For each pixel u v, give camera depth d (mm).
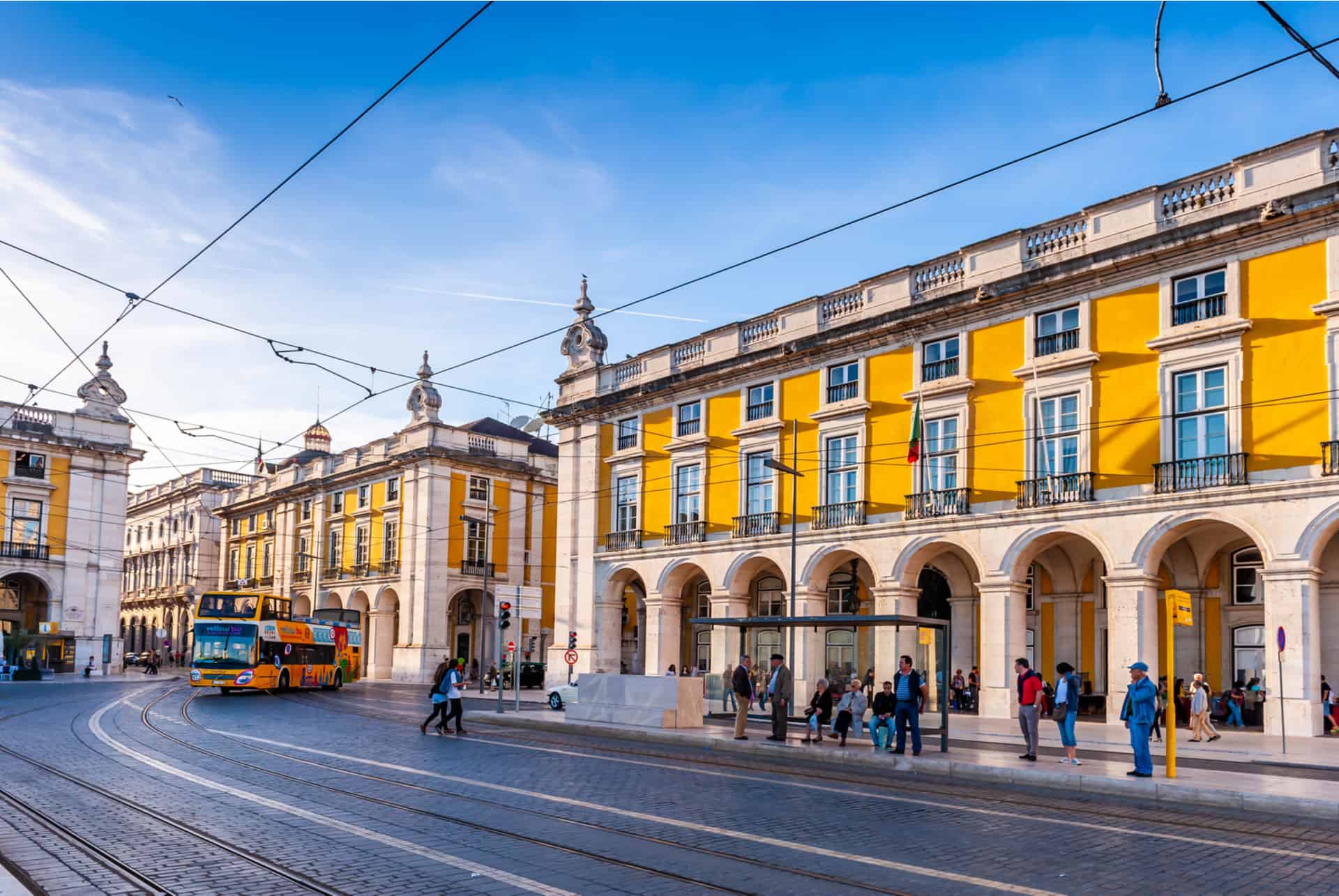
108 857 7699
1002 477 22797
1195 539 22672
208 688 35000
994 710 22156
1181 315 20344
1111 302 21406
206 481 63844
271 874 7246
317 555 49875
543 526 48406
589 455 33375
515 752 15242
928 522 23750
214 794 10750
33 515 44312
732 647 19469
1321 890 7141
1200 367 19906
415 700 29734
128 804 10062
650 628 30406
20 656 42938
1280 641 15844
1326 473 17969
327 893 6770
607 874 7387
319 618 40688
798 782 12328
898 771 13859
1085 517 21125
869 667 16000
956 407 23719
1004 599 22266
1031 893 6980
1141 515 20297
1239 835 9156
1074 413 21781
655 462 31328
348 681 39938
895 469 24969
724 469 29219
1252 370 19172
